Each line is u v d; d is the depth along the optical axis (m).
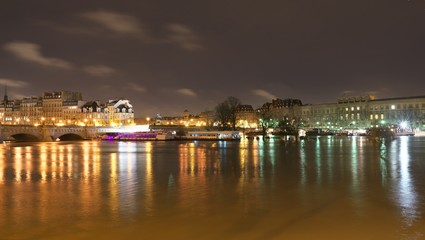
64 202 34.41
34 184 45.31
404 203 32.91
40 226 26.92
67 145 162.62
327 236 24.12
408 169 56.41
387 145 120.75
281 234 24.66
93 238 24.31
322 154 86.81
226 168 60.62
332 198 35.28
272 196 36.53
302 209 31.06
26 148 135.88
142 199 35.50
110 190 40.50
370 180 45.94
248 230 25.59
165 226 26.66
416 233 24.50
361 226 26.08
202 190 40.06
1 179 50.09
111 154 98.62
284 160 73.25
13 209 31.86
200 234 24.86
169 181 46.69
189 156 87.69
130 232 25.39
